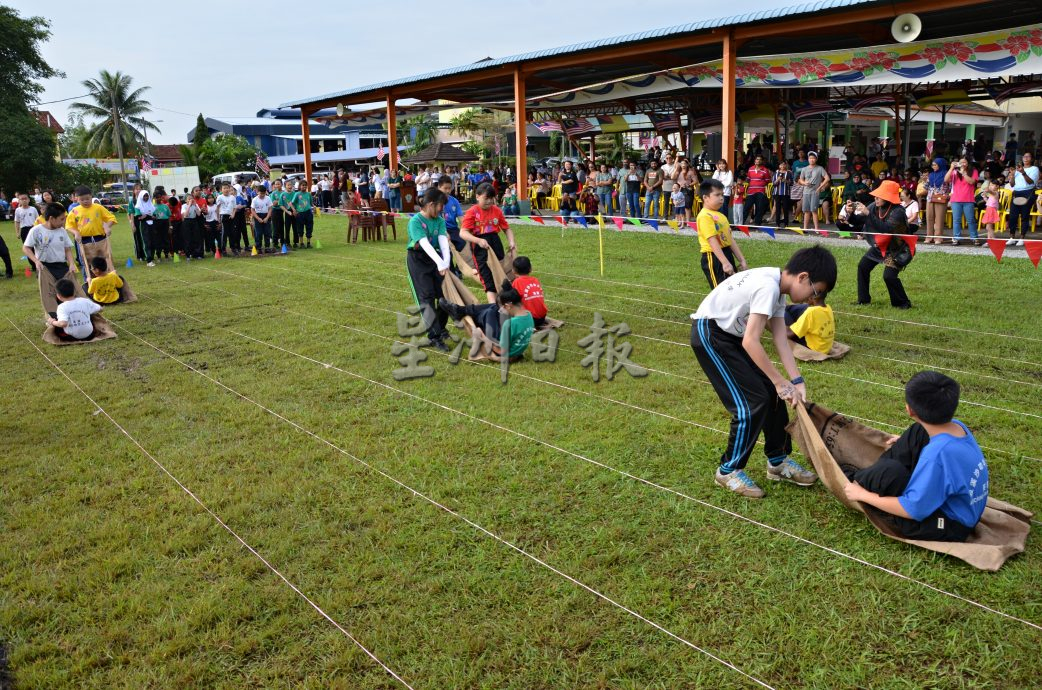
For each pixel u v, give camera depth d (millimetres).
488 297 8469
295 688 2855
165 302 10594
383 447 5027
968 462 3428
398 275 12305
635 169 18281
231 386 6500
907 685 2777
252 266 14070
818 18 13703
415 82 22125
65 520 4141
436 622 3209
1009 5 13555
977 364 6543
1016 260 11289
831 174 19859
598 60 17984
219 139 58125
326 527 3984
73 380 6852
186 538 3893
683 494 4254
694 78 16250
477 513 4094
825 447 3895
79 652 3072
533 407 5723
